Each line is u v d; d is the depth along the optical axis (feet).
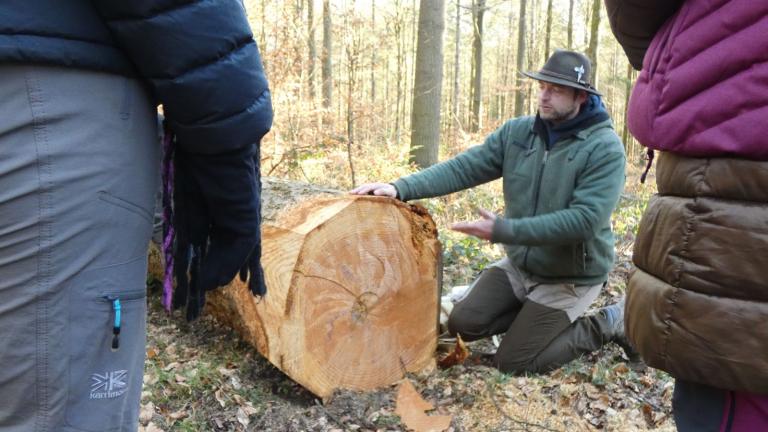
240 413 8.71
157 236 9.94
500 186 27.30
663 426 8.88
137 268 4.21
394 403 9.47
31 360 3.80
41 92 3.62
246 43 4.19
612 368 10.48
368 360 9.74
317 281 9.07
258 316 9.21
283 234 9.14
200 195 4.64
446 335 11.61
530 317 10.70
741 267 4.14
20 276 3.72
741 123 4.11
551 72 10.03
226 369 9.78
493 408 9.41
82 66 3.72
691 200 4.41
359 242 9.42
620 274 14.89
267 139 26.11
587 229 9.74
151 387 8.95
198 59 3.89
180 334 11.06
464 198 23.41
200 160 4.34
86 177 3.81
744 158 4.16
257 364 10.13
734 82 4.13
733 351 4.19
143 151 4.18
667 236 4.55
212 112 4.04
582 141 10.14
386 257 9.73
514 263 11.14
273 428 8.56
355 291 9.46
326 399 9.36
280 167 25.39
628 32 5.37
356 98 30.09
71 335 3.85
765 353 4.12
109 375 4.06
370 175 27.61
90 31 3.73
